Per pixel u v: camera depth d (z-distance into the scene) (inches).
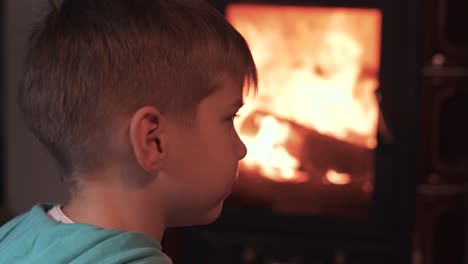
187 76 22.1
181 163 22.7
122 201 22.6
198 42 22.4
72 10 23.7
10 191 80.7
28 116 24.4
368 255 77.9
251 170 78.8
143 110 21.4
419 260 78.4
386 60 74.4
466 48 75.7
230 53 23.2
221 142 23.5
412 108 74.8
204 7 23.9
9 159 80.1
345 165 77.4
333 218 77.7
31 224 23.4
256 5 75.4
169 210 23.5
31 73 23.9
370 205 77.3
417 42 73.7
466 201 78.4
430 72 75.9
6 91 78.2
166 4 23.0
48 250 21.1
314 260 78.7
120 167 22.4
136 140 21.4
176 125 22.3
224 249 79.9
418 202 78.0
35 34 24.4
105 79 21.9
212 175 23.4
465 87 76.1
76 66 22.3
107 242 20.8
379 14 73.7
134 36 22.0
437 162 77.4
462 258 79.7
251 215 79.0
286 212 79.0
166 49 21.9
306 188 78.5
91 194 22.8
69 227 21.8
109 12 22.7
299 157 77.9
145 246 21.3
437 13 74.7
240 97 24.1
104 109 21.9
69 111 22.4
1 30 76.7
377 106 75.5
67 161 23.2
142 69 21.7
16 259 22.1
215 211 24.5
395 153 75.9
